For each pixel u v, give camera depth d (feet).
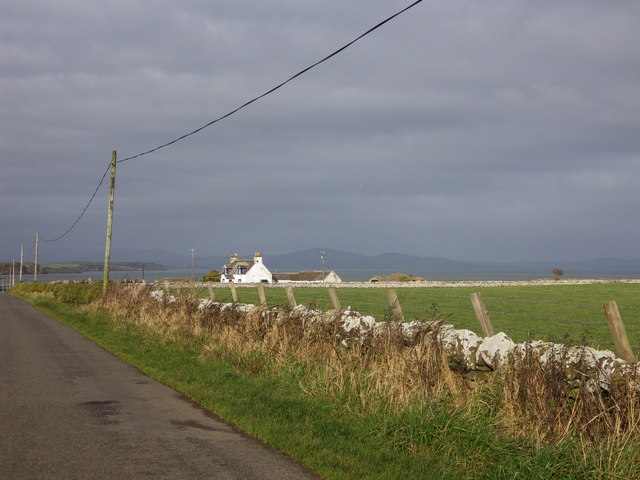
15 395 31.65
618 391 20.77
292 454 21.66
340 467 20.31
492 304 109.40
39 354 48.93
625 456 19.02
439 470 20.18
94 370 40.70
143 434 24.13
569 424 20.84
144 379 37.37
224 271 360.48
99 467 19.69
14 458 20.47
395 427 23.95
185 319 56.49
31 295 192.65
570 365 22.62
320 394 30.19
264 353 39.04
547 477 18.85
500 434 21.94
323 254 350.64
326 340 36.17
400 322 32.40
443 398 25.12
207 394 31.45
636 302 114.42
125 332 62.44
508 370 24.07
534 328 68.08
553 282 211.82
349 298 121.80
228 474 19.38
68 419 26.45
